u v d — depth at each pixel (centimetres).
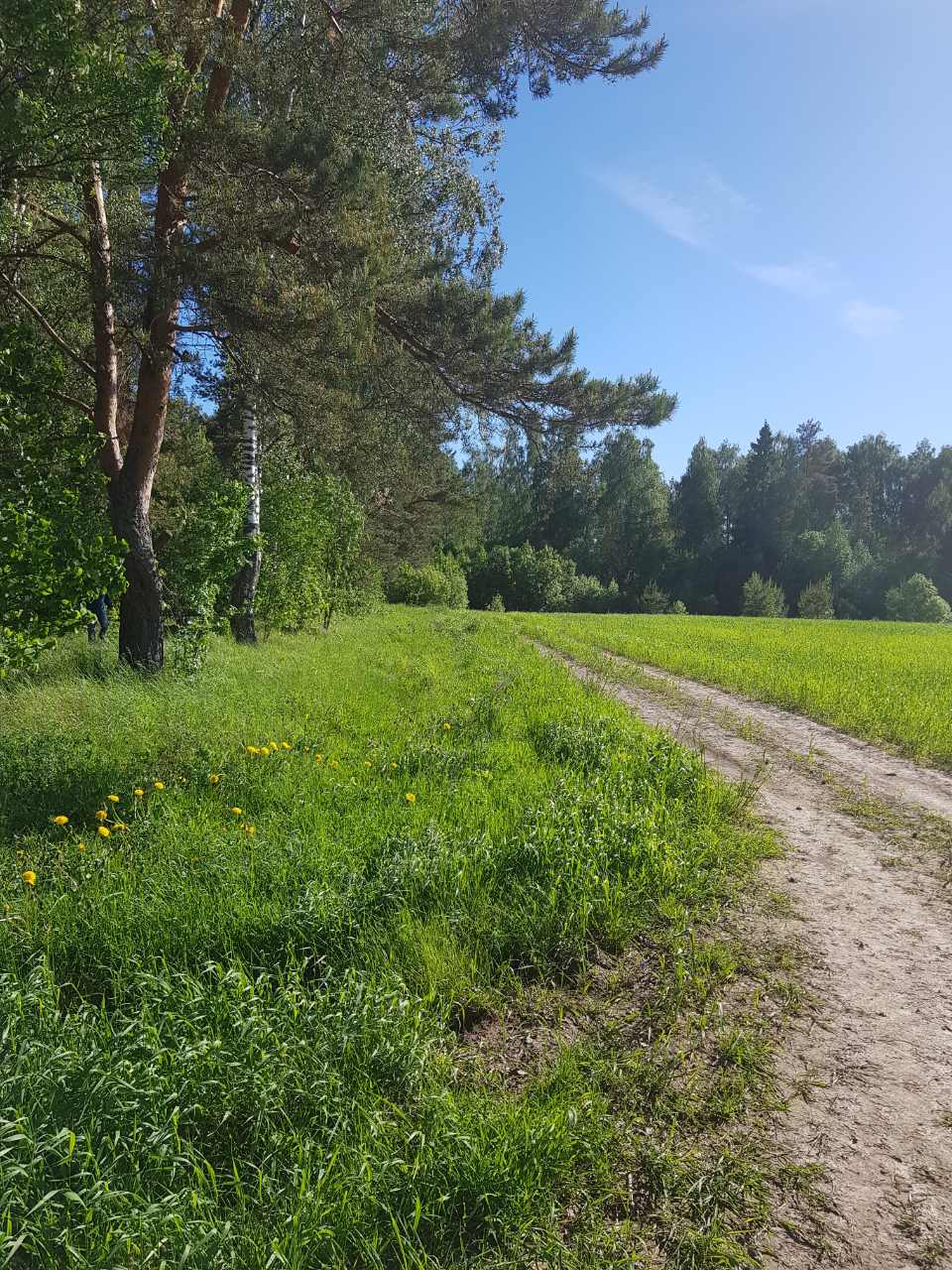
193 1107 257
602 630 2977
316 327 909
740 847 559
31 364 828
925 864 559
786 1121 289
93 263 966
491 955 393
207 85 993
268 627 1747
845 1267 228
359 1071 288
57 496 741
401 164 1232
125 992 327
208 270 900
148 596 1042
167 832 485
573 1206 248
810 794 736
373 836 489
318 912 384
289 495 1734
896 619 7144
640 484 8575
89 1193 221
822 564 8306
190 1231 213
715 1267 226
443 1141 256
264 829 496
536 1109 278
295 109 1008
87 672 1005
